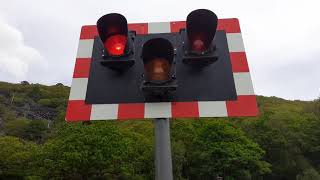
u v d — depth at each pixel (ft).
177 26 14.30
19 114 309.83
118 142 127.54
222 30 14.05
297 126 186.29
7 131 252.42
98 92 12.90
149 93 12.26
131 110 12.50
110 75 13.12
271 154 168.35
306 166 161.99
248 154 144.77
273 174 163.22
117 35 12.82
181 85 12.68
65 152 118.73
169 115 12.28
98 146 121.80
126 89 12.85
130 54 12.96
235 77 12.92
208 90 12.66
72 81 13.20
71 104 12.79
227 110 12.39
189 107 12.39
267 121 182.50
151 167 138.72
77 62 13.61
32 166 136.15
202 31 12.60
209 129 153.89
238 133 153.99
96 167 121.08
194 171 147.33
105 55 12.89
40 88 407.44
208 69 12.99
